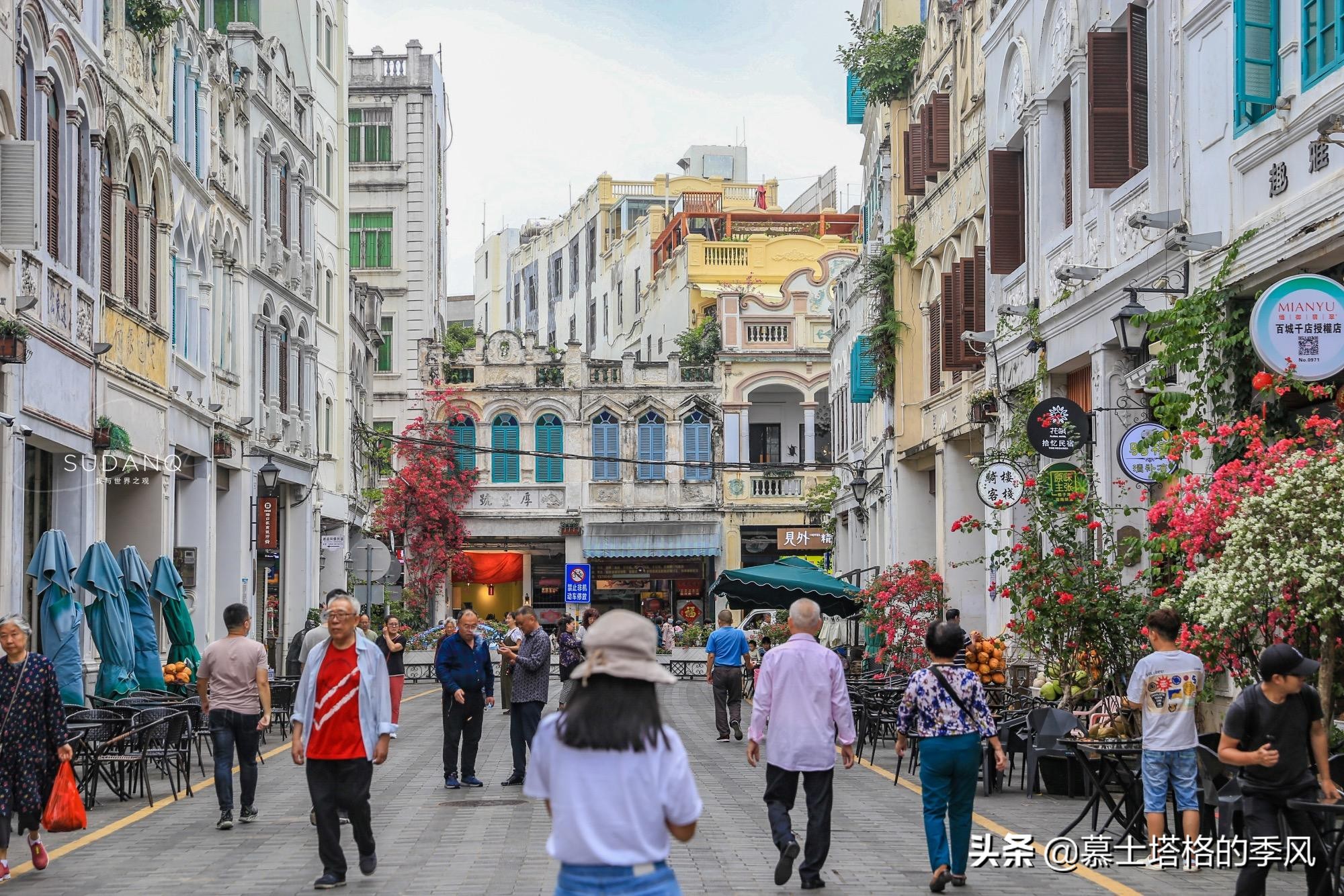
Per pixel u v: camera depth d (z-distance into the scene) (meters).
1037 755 15.22
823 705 10.64
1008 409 24.14
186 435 28.66
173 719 16.11
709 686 42.75
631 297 75.31
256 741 14.30
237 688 14.09
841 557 48.59
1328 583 11.06
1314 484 11.43
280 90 37.03
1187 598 12.68
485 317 106.50
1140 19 18.50
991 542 25.88
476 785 17.06
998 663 20.25
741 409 57.22
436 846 12.71
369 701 10.89
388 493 53.50
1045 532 17.36
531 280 95.75
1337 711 12.73
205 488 30.16
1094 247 20.17
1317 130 14.16
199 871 11.54
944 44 29.59
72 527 22.55
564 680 31.75
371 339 51.50
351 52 57.03
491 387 56.56
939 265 30.45
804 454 58.16
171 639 22.73
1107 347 19.59
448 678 16.92
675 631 49.91
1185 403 15.82
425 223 57.78
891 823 14.07
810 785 10.69
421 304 57.53
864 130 41.28
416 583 53.81
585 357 57.09
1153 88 17.98
